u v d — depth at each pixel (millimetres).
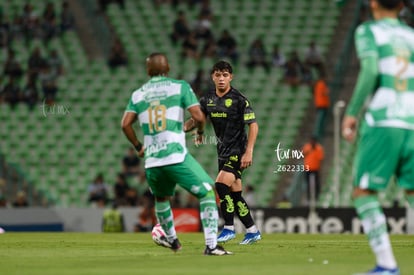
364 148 25156
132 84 99250
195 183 31766
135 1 106188
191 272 26438
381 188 25031
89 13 105562
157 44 102250
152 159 31703
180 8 105188
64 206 90562
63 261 31703
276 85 96125
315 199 79938
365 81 24859
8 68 99688
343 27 101938
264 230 72250
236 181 43062
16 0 106875
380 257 24766
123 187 85188
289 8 103750
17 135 96625
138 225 78750
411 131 25047
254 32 102312
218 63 41719
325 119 91000
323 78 95375
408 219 71250
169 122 31531
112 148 94438
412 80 25359
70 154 94750
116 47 100500
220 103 41906
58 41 103250
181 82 31828
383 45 25203
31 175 93750
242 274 25750
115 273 26422
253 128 41531
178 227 74562
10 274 26609
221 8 104562
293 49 100625
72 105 97938
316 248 38875
